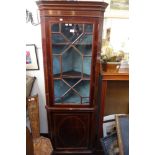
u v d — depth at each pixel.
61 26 1.59
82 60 1.72
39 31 1.96
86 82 1.80
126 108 2.17
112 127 2.04
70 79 1.80
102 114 1.96
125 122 1.78
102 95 1.87
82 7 1.50
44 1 1.46
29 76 2.07
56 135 1.97
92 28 1.59
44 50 1.65
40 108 2.24
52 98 1.81
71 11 1.52
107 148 1.88
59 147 2.04
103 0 1.86
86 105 1.84
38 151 1.88
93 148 2.08
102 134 2.06
